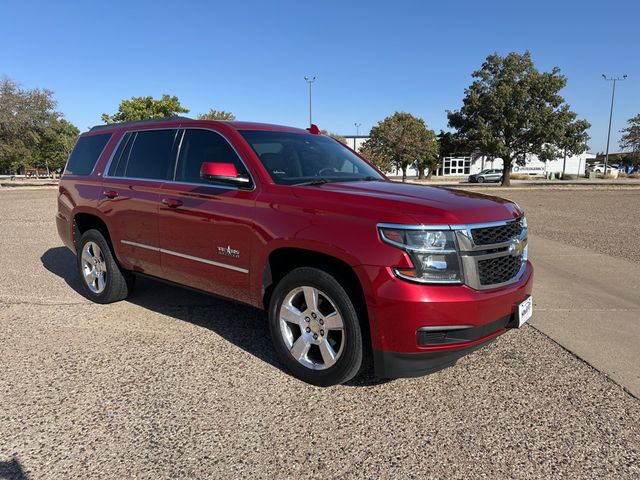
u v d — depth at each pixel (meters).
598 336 4.59
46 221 13.20
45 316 5.00
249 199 3.79
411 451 2.81
